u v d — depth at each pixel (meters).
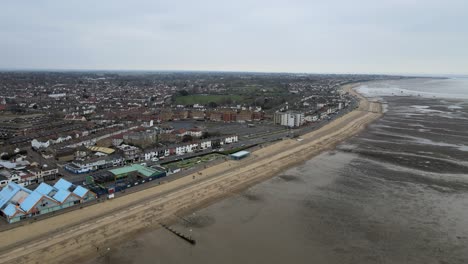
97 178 103.44
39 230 73.75
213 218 82.81
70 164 117.94
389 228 79.31
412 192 102.00
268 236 74.81
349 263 65.25
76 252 66.44
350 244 72.12
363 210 89.06
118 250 67.81
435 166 129.00
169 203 90.06
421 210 89.38
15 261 62.47
